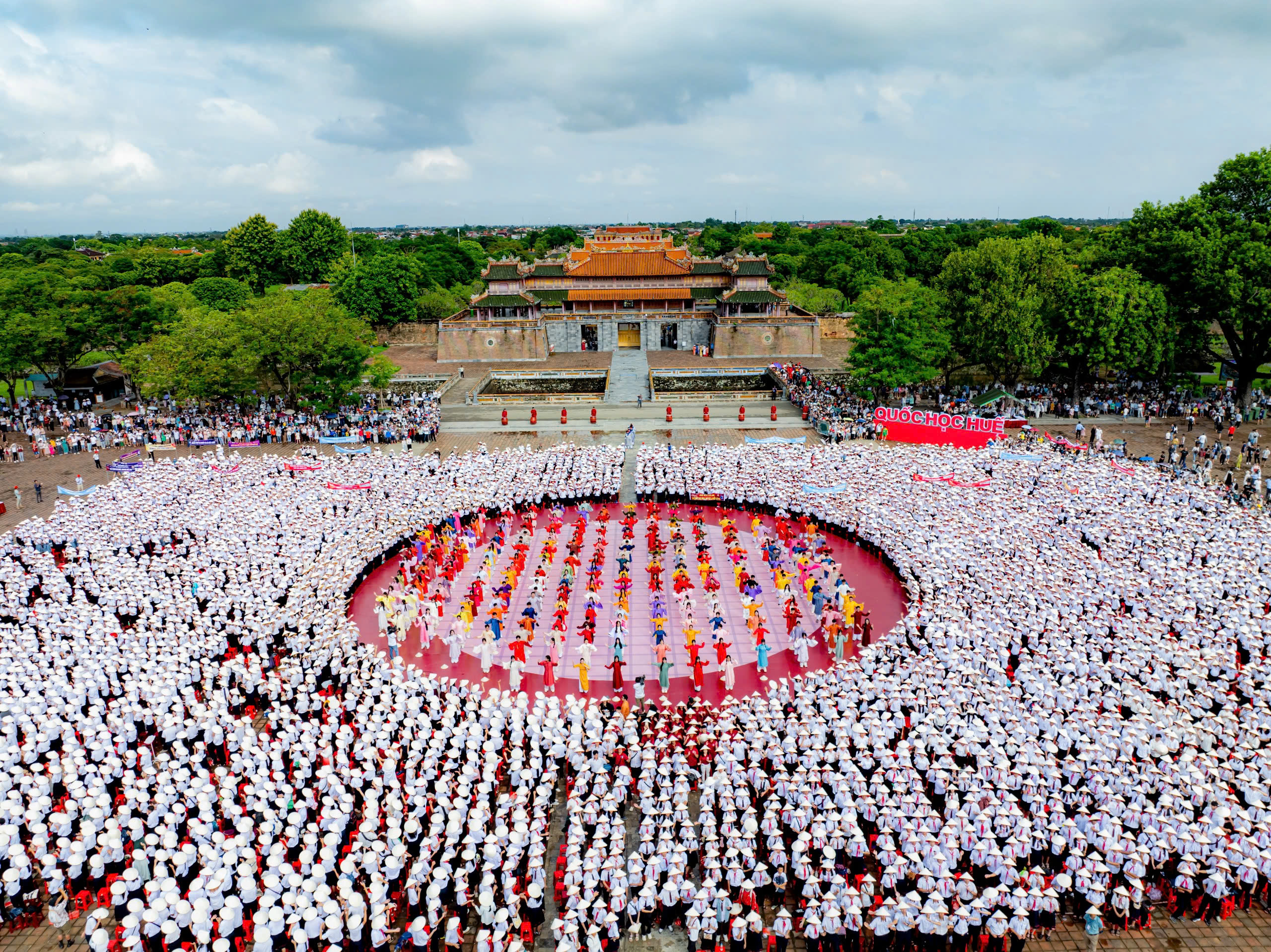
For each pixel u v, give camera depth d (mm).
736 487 62531
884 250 172250
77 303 99375
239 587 45875
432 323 151875
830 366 117875
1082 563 45906
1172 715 31984
